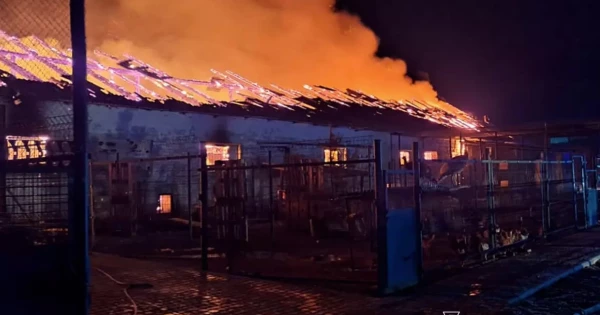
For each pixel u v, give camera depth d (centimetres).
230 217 1142
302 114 2248
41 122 1376
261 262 1107
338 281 900
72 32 500
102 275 970
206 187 1033
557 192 2094
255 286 874
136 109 1744
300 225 1603
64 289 493
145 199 1764
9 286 486
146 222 1748
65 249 498
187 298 794
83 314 491
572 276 990
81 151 500
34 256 495
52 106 1418
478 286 862
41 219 536
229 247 1042
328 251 1227
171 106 1795
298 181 1625
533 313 726
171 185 1842
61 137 930
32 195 568
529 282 886
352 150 2470
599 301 802
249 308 737
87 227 500
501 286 858
